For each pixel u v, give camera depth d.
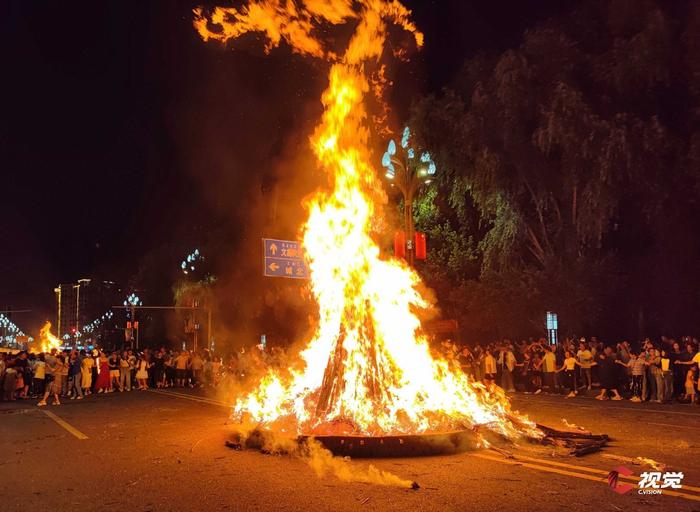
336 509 6.34
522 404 16.89
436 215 31.53
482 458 8.82
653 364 17.45
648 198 23.56
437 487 7.17
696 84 22.42
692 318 24.86
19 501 6.98
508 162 26.64
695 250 24.20
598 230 24.08
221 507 6.52
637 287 25.94
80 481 7.95
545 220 28.77
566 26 26.56
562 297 24.62
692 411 14.87
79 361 22.62
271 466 8.51
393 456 8.95
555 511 6.16
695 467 8.19
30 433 12.66
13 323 87.38
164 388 28.02
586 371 20.50
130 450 10.22
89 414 16.22
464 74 29.14
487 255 28.17
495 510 6.21
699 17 22.39
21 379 22.73
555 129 23.72
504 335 28.03
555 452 9.20
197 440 11.05
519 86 25.33
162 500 6.87
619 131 22.48
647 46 22.91
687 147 22.80
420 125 27.72
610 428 11.86
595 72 24.81
